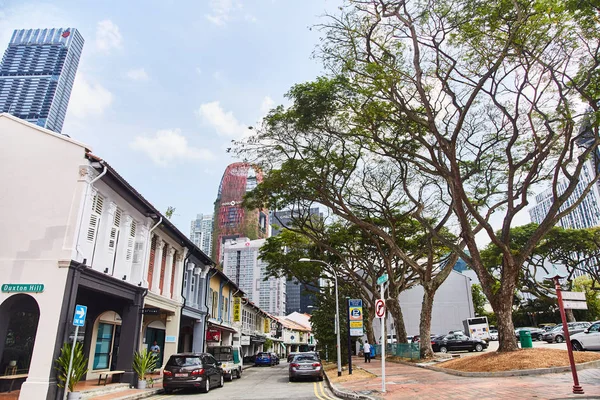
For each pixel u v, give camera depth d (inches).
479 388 464.4
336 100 725.9
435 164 708.0
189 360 649.0
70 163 548.7
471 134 863.7
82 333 683.4
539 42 601.0
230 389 697.6
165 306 832.9
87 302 687.7
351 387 588.1
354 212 1121.4
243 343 1640.0
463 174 954.1
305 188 933.8
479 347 1205.1
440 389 483.8
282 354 2824.8
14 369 563.5
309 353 880.3
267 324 2292.1
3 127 564.1
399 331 1082.7
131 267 692.7
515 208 697.6
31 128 564.4
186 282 983.6
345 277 1457.9
